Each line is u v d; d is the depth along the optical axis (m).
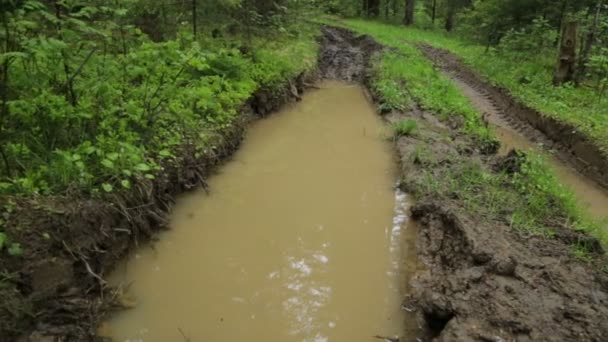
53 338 4.05
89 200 5.19
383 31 29.44
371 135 11.30
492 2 20.52
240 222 7.00
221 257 6.12
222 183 8.16
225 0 11.78
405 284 5.59
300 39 19.56
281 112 12.97
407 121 10.63
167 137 7.35
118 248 5.52
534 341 4.02
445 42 28.72
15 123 5.44
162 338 4.69
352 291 5.50
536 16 18.70
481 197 6.77
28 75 5.49
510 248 5.34
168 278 5.62
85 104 5.93
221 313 5.10
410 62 18.39
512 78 15.30
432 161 8.42
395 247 6.41
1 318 3.80
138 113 6.86
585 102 12.02
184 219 6.86
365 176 8.85
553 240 5.67
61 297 4.44
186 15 12.48
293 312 5.14
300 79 15.39
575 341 4.00
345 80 18.34
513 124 12.26
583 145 9.55
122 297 5.12
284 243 6.52
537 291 4.63
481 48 23.45
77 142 5.89
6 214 4.40
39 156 5.39
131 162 5.93
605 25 13.92
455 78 17.94
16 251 4.11
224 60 10.96
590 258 5.31
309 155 9.94
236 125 9.77
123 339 4.62
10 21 5.24
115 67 7.00
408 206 7.55
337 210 7.48
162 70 8.16
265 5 16.80
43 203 4.73
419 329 4.80
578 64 14.30
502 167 8.06
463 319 4.30
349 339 4.77
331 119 12.73
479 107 13.73
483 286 4.73
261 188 8.19
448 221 6.21
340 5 36.44
